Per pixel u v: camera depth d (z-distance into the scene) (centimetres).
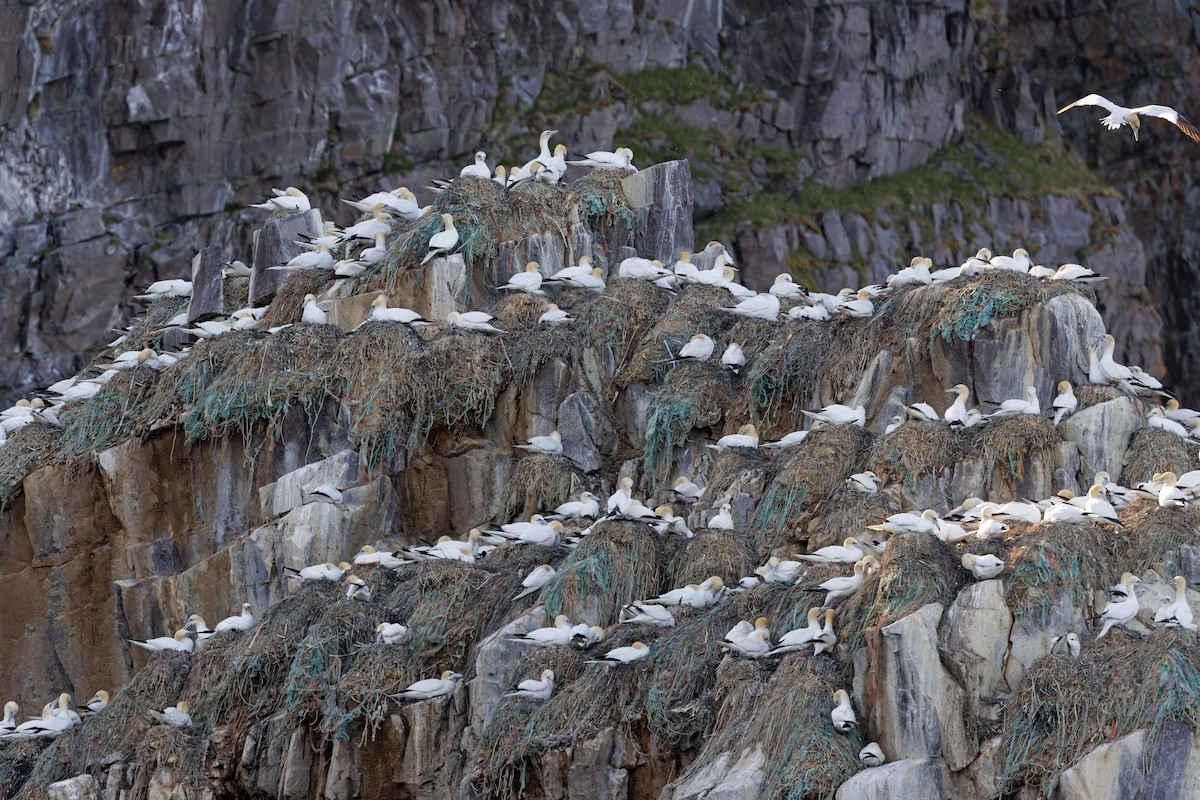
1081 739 7875
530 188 12225
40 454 11688
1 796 10456
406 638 9862
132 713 10356
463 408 11075
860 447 10050
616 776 8862
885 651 8269
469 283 11794
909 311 10419
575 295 11694
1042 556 8381
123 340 13550
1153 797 7650
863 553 9125
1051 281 10375
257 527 11019
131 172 19200
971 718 8175
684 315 11300
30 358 18650
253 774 9888
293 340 11269
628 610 9394
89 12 19050
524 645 9519
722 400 10906
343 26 19575
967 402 10119
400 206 12356
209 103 19225
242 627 10419
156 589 11194
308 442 11081
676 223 12488
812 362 10681
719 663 8925
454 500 11138
